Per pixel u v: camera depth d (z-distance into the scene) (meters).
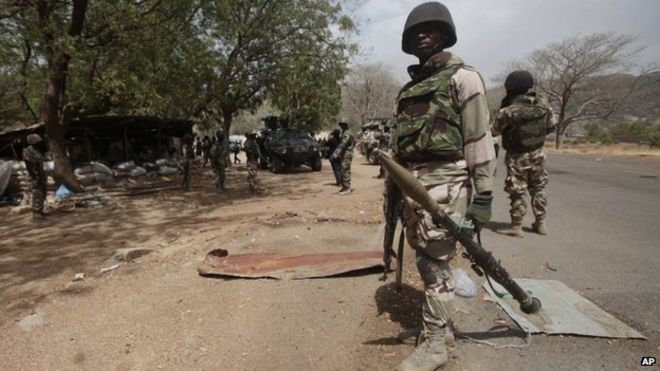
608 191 9.08
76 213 9.38
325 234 5.75
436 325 2.58
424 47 2.55
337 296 3.71
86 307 3.88
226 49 15.31
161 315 3.57
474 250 2.44
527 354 2.72
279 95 19.67
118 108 12.95
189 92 13.33
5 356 3.10
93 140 18.84
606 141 36.56
